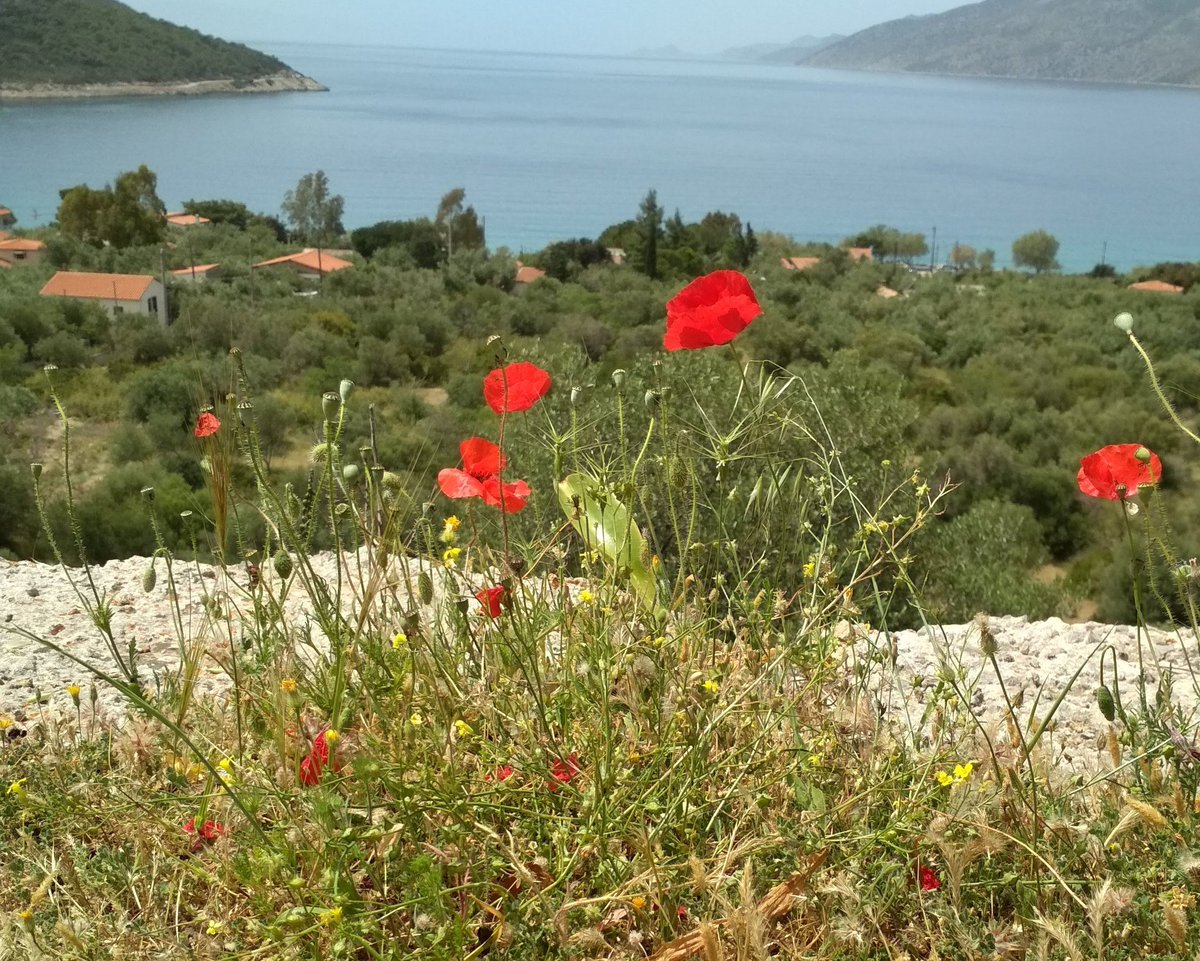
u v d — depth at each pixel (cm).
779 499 246
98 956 148
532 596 213
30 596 414
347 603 268
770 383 235
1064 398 3328
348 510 192
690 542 229
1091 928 145
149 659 335
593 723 182
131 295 3969
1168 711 186
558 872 157
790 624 234
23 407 2455
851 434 809
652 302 4566
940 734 192
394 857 158
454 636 210
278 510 186
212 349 2978
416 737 179
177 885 163
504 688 187
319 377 2703
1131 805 149
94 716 244
